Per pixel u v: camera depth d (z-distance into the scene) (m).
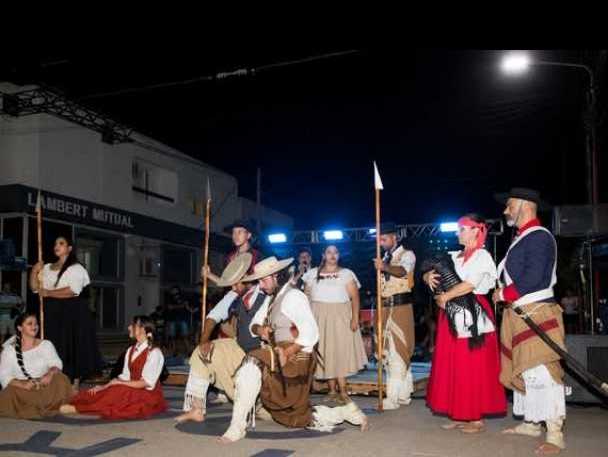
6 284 14.76
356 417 5.57
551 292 5.19
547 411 4.95
